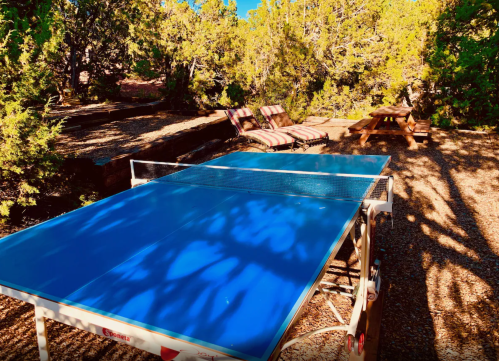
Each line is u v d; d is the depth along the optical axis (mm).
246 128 11938
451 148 10023
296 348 3336
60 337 3510
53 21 7223
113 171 7086
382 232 5766
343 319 3771
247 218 2928
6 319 3768
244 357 1338
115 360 3213
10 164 5363
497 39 11750
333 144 11039
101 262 2227
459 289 4148
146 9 17016
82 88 18031
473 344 3260
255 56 18703
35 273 2119
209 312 1646
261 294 1777
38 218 5898
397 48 16359
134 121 13023
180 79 18047
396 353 3217
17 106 5230
